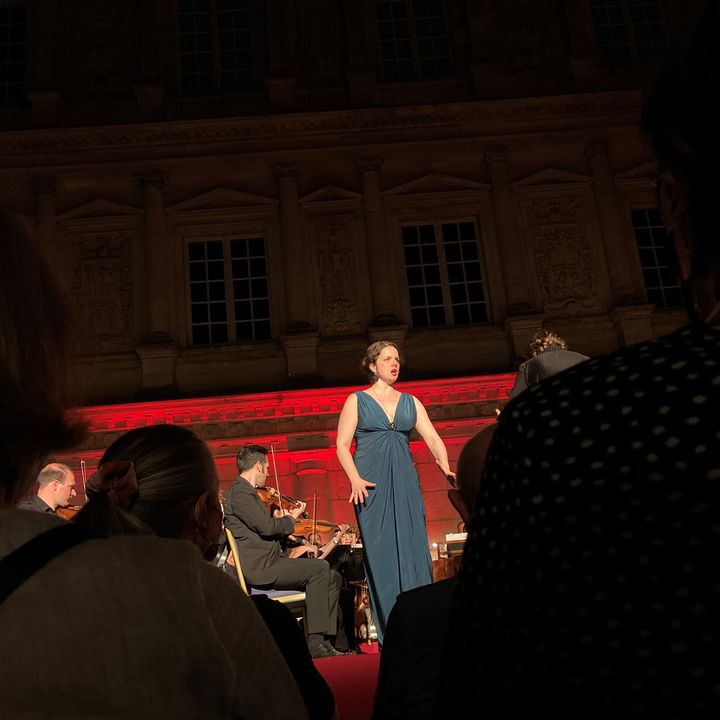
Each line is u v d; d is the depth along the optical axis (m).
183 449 1.67
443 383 16.06
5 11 18.89
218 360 16.89
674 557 0.60
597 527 0.64
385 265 17.30
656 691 0.59
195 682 0.85
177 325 17.14
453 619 0.77
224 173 17.95
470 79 18.72
